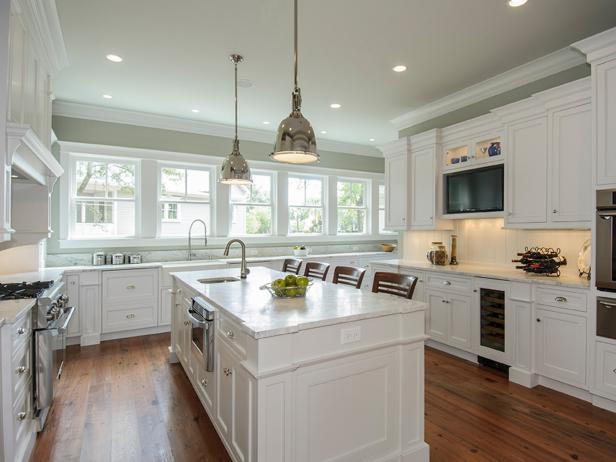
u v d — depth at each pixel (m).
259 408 1.46
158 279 4.30
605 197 2.41
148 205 4.78
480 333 3.26
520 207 3.20
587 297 2.54
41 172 2.85
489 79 3.60
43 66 2.71
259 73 3.47
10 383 1.71
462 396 2.71
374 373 1.80
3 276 3.26
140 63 3.26
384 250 6.62
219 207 5.29
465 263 4.10
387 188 4.68
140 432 2.24
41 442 2.13
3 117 1.81
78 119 4.39
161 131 4.88
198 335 2.45
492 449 2.06
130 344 3.93
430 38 2.83
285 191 5.89
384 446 1.83
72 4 2.37
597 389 2.48
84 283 3.88
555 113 2.92
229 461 1.95
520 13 2.49
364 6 2.40
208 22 2.61
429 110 4.42
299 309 1.84
